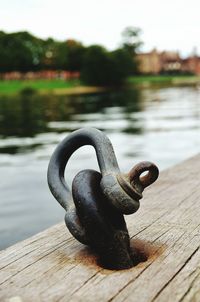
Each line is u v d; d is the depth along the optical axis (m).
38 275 1.99
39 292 1.82
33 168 11.41
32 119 28.75
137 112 31.91
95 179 2.15
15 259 2.19
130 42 130.25
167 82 121.38
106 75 102.50
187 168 4.50
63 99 57.91
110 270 2.01
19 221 6.67
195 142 15.48
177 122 23.36
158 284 1.84
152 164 2.05
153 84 110.12
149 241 2.38
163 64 162.00
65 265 2.08
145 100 48.16
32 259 2.18
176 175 4.15
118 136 18.03
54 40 122.19
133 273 1.96
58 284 1.89
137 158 12.45
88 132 2.25
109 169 2.11
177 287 1.81
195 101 43.62
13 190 8.86
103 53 103.56
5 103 52.62
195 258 2.10
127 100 49.38
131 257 2.16
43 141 17.48
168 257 2.13
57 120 27.09
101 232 2.06
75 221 2.14
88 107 39.69
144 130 19.97
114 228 2.09
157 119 25.62
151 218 2.80
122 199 2.02
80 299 1.75
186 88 82.44
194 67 167.62
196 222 2.67
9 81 111.88
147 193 3.49
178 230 2.53
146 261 2.10
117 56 104.88
